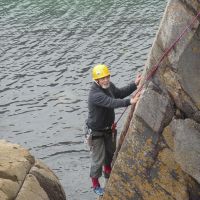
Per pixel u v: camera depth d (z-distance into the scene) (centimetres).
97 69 1176
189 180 1027
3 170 1212
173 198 1052
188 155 1012
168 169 1045
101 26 4547
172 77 1002
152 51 1038
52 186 1299
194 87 977
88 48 4009
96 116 1220
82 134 2638
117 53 3819
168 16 988
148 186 1078
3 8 5391
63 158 2381
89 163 2292
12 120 2903
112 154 1302
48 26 4694
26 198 1177
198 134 990
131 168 1091
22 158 1291
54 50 4053
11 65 3797
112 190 1133
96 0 5428
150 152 1059
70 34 4412
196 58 962
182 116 1008
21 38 4419
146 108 1048
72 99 3112
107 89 1205
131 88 1246
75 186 2072
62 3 5441
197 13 948
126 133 1147
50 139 2622
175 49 984
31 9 5291
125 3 5206
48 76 3534
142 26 4422
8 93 3300
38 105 3078
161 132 1036
